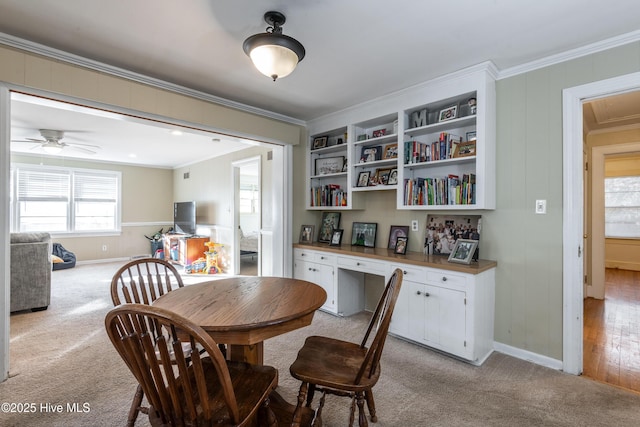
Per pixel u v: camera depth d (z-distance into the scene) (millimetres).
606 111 3414
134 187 7562
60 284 4875
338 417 1805
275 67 1914
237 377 1396
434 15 1883
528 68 2492
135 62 2508
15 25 2010
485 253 2729
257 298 1688
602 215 4117
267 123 3582
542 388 2102
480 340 2459
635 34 2045
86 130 4496
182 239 6270
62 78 2273
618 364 2438
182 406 1182
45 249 3666
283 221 3885
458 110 2789
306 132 4133
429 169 3094
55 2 1781
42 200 6441
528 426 1732
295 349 2645
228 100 3322
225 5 1801
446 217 2988
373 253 3107
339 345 1790
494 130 2646
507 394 2031
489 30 2041
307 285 1982
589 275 4215
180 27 2031
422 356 2541
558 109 2369
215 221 6375
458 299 2422
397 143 3285
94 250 6992
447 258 2801
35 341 2791
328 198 3869
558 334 2371
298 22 1955
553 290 2393
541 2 1762
